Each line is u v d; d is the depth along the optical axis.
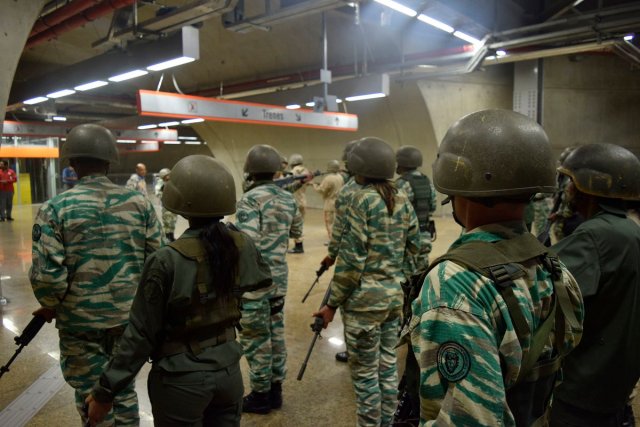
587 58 11.07
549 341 0.95
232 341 1.70
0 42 3.65
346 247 2.30
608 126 11.30
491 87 11.47
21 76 12.16
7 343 3.98
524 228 0.98
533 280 0.91
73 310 2.08
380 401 2.36
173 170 1.71
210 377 1.59
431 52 8.32
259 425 2.70
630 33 6.34
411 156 4.14
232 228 1.87
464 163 0.94
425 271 0.96
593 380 1.47
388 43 9.19
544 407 0.97
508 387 0.85
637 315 1.46
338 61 10.28
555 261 0.99
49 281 1.98
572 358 1.52
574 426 1.51
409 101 10.86
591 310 1.48
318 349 3.84
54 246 2.00
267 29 5.61
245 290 1.74
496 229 0.95
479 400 0.77
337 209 3.54
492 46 7.09
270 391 2.88
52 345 3.93
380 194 2.32
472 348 0.79
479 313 0.82
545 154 0.93
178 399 1.56
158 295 1.55
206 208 1.65
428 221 4.23
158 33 5.13
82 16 5.71
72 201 2.07
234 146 16.66
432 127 11.02
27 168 17.36
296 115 8.30
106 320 2.12
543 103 11.05
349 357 2.38
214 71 12.50
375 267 2.30
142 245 2.26
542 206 4.84
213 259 1.62
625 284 1.44
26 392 3.11
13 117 13.89
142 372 3.43
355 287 2.31
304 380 3.29
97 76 5.83
